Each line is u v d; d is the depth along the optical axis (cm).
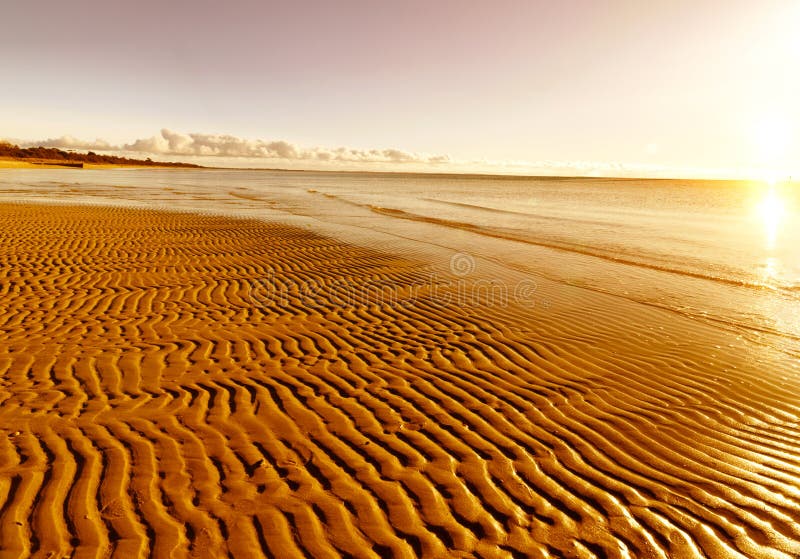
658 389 474
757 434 392
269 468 333
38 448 346
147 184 4944
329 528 278
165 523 276
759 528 284
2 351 534
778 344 611
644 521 289
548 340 611
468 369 517
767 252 1386
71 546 256
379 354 557
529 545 269
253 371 502
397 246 1332
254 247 1237
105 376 478
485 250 1333
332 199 3434
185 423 391
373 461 346
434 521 286
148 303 741
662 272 1081
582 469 341
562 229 1900
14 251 1070
